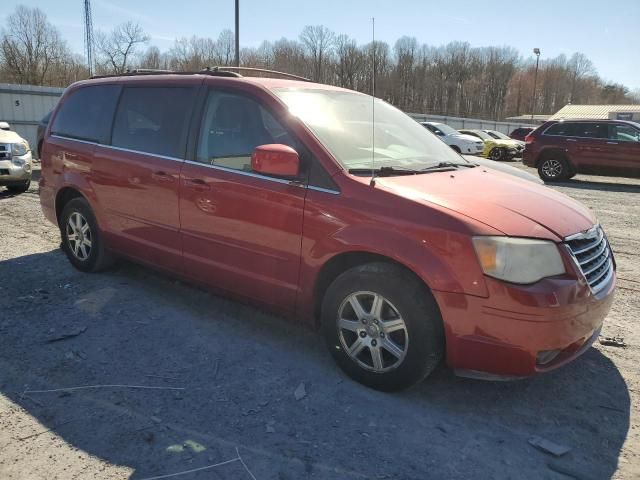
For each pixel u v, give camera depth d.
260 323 4.10
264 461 2.54
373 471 2.50
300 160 3.35
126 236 4.50
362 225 3.04
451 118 42.16
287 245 3.36
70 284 4.80
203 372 3.35
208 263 3.86
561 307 2.71
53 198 5.22
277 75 4.72
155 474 2.44
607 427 2.90
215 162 3.79
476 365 2.82
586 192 12.78
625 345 3.87
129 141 4.44
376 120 4.04
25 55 48.09
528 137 15.62
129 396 3.06
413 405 3.05
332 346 3.29
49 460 2.52
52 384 3.16
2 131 9.52
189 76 4.17
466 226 2.77
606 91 105.50
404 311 2.92
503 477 2.49
